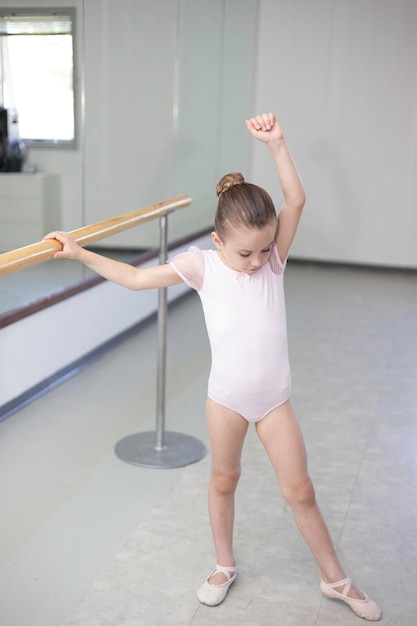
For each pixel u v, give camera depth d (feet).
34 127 12.28
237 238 5.69
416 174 22.26
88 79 13.53
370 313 17.78
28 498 8.64
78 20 13.15
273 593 6.96
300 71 22.39
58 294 12.26
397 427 11.07
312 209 23.25
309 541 6.66
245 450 10.13
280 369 6.26
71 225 13.55
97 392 12.21
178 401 11.96
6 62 11.49
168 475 9.33
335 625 6.50
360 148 22.48
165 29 16.43
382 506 8.69
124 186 15.34
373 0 21.45
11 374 11.05
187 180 18.80
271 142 6.13
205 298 6.24
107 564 7.35
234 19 20.77
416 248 22.71
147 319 16.66
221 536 6.89
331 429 10.93
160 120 16.66
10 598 6.76
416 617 6.66
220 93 20.44
